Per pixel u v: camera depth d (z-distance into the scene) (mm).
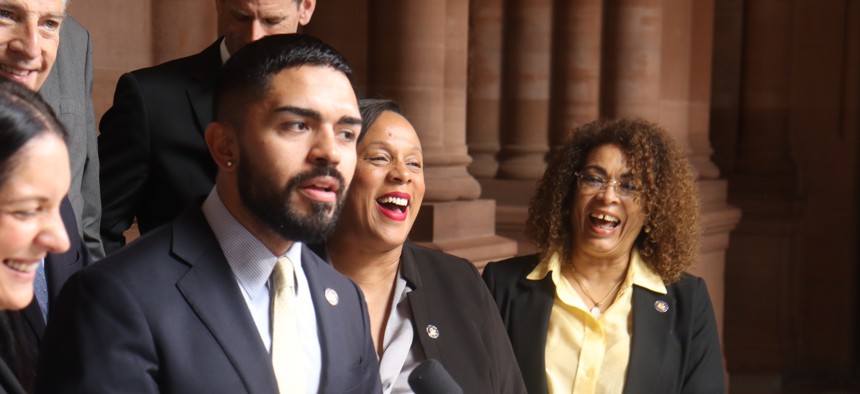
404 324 2658
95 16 4160
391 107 2715
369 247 2623
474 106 6680
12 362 1931
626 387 3092
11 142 1494
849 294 9305
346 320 2016
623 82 6809
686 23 7508
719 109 9289
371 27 5434
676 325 3205
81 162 2877
